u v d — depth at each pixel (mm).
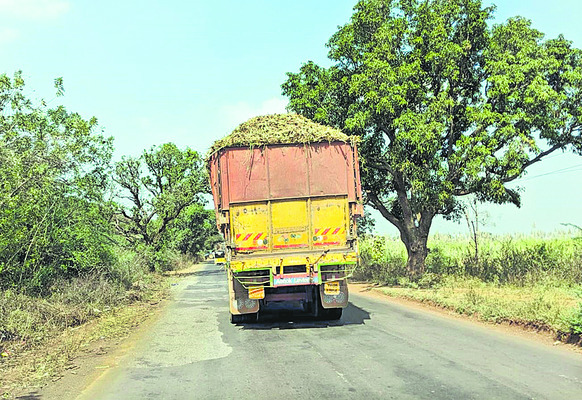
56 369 8352
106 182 31922
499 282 18328
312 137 12180
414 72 19562
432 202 19812
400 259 28047
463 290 17328
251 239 12008
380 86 19312
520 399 5895
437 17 20047
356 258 11859
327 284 12094
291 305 13453
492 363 7699
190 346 10055
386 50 20562
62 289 15969
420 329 11039
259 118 13734
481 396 6047
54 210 16906
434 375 7074
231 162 12102
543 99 18156
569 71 19359
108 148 31109
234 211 12023
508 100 18891
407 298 17297
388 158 21547
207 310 16281
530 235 30359
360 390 6480
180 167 42688
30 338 10758
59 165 16828
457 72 19672
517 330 10617
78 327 12914
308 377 7250
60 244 17484
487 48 20359
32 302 13344
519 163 18625
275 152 12172
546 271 18094
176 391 6801
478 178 19250
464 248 29906
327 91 22109
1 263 14242
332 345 9570
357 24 21766
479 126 19266
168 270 51500
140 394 6727
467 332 10500
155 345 10289
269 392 6570
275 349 9438
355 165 12281
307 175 12156
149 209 42312
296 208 12102
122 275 22109
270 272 11750
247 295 12445
